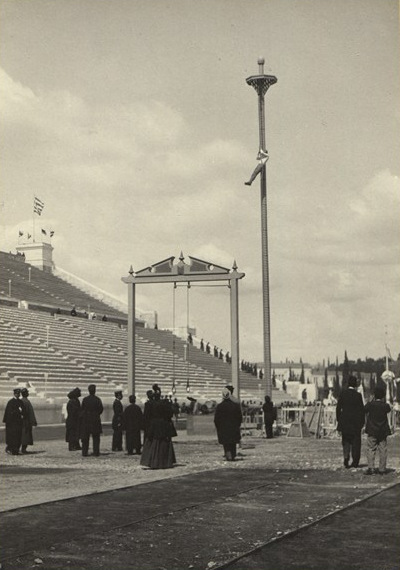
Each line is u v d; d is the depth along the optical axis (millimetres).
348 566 8484
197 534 10336
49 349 51500
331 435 32875
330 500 13383
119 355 59844
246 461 20828
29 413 24422
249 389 71312
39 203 65500
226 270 30625
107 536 10211
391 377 42906
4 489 14977
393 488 15117
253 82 34188
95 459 21844
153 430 19016
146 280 31594
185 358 71000
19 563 8688
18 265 78938
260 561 8742
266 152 34250
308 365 108875
